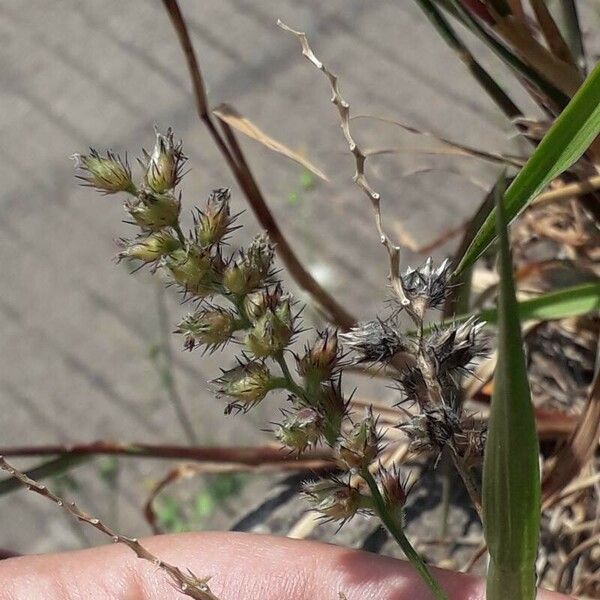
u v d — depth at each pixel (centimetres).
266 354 14
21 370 43
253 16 50
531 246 32
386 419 29
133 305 43
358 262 40
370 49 47
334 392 14
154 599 23
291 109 46
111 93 49
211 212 14
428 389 14
